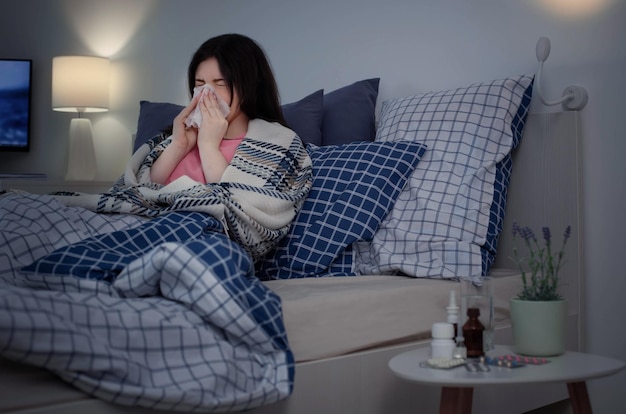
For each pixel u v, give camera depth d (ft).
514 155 7.22
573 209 6.90
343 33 8.89
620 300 6.77
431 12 8.12
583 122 7.01
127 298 4.49
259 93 7.22
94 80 11.17
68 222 5.37
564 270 6.93
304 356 4.87
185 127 6.89
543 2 7.29
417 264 6.27
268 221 6.11
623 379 6.79
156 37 11.07
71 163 11.46
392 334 5.40
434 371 4.30
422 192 6.65
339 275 6.43
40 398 3.66
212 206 5.69
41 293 3.85
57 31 12.19
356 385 5.11
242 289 4.42
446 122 6.99
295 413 4.73
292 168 6.62
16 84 12.32
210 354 4.17
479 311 4.70
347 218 6.45
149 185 6.56
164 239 5.22
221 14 10.27
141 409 3.96
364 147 6.95
